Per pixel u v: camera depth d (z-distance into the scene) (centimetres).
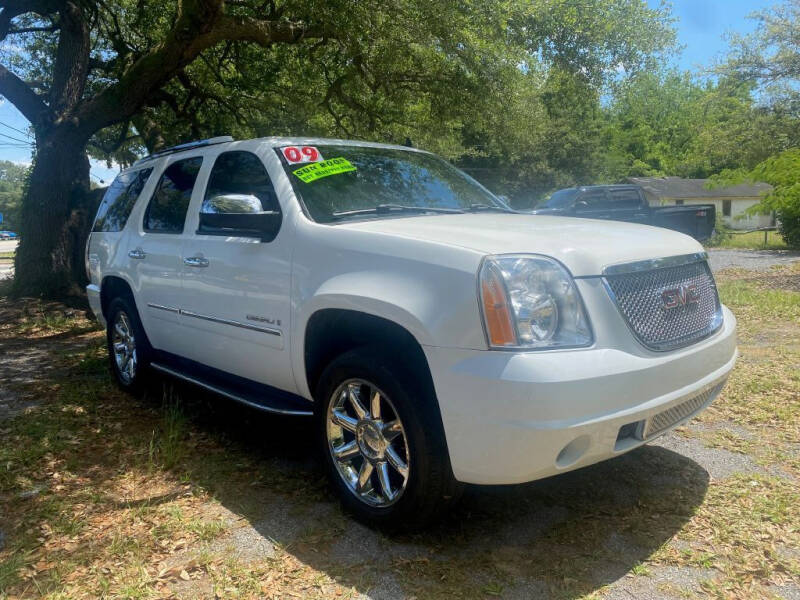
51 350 721
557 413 254
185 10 918
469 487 356
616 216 1670
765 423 440
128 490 360
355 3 911
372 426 309
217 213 367
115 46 1353
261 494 352
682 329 308
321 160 400
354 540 303
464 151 2631
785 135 2294
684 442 411
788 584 263
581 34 1148
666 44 1199
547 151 3834
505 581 268
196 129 1443
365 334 325
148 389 533
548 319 268
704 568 275
